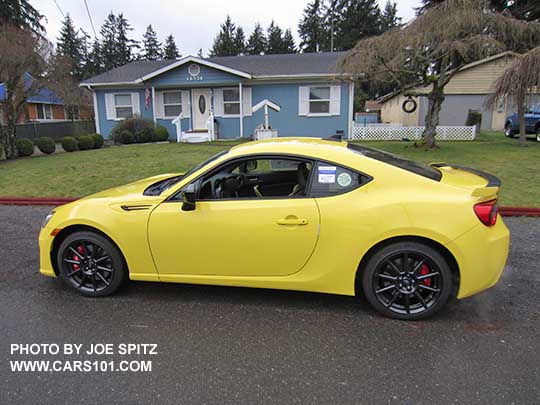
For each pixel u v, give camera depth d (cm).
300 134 1565
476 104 2095
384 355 228
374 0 4441
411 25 992
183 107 1605
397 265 265
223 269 285
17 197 643
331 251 266
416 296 265
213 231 277
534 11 2148
